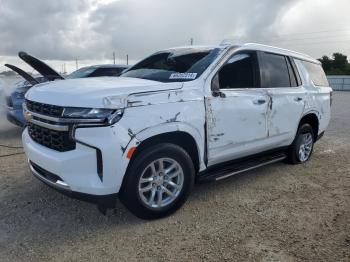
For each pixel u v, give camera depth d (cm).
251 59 459
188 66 412
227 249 311
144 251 304
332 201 430
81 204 395
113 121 306
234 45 437
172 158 355
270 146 492
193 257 297
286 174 534
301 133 568
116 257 294
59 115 317
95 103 305
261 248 314
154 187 353
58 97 327
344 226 361
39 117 340
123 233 334
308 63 598
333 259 299
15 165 541
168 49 493
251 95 436
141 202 341
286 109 504
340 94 3525
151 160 338
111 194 318
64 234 330
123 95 315
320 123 610
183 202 377
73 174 312
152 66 459
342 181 509
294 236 337
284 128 508
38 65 500
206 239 327
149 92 333
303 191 463
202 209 394
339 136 895
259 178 511
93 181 311
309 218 379
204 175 403
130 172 327
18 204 393
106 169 307
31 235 326
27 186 447
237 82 428
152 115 329
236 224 359
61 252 300
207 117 378
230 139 412
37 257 291
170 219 365
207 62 405
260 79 463
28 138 378
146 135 324
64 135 319
